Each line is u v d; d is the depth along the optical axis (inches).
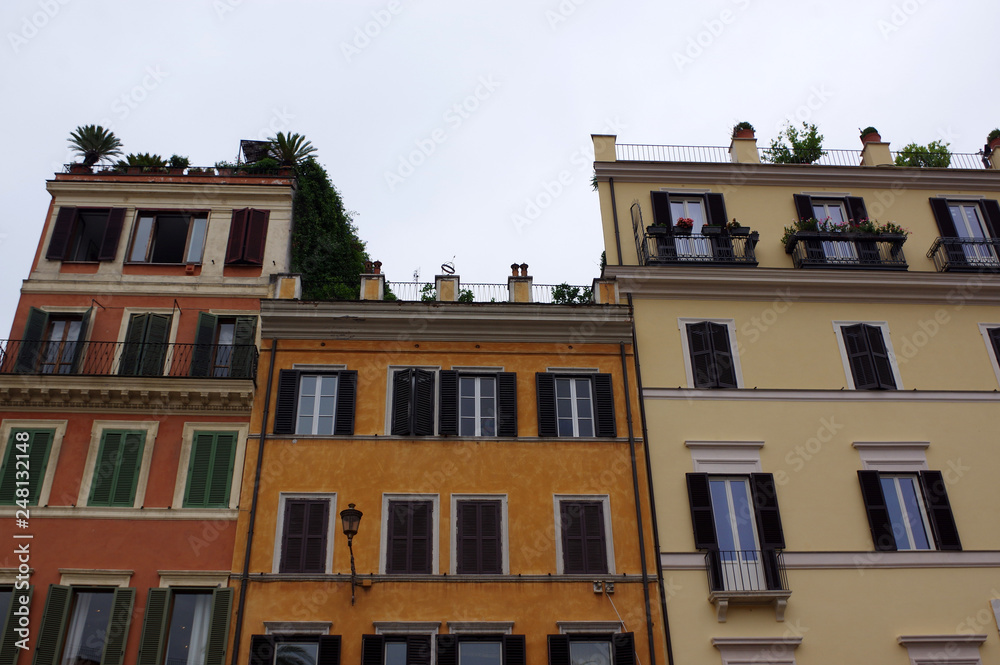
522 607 741.9
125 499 785.6
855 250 957.8
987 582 775.1
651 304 908.6
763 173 1010.1
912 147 1237.7
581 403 857.5
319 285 1024.2
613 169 1001.5
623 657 719.7
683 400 853.8
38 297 900.6
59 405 827.4
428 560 761.0
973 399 872.9
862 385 872.3
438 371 860.6
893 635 744.3
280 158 1071.6
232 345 860.6
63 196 966.4
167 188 970.7
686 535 783.1
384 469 799.7
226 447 814.5
